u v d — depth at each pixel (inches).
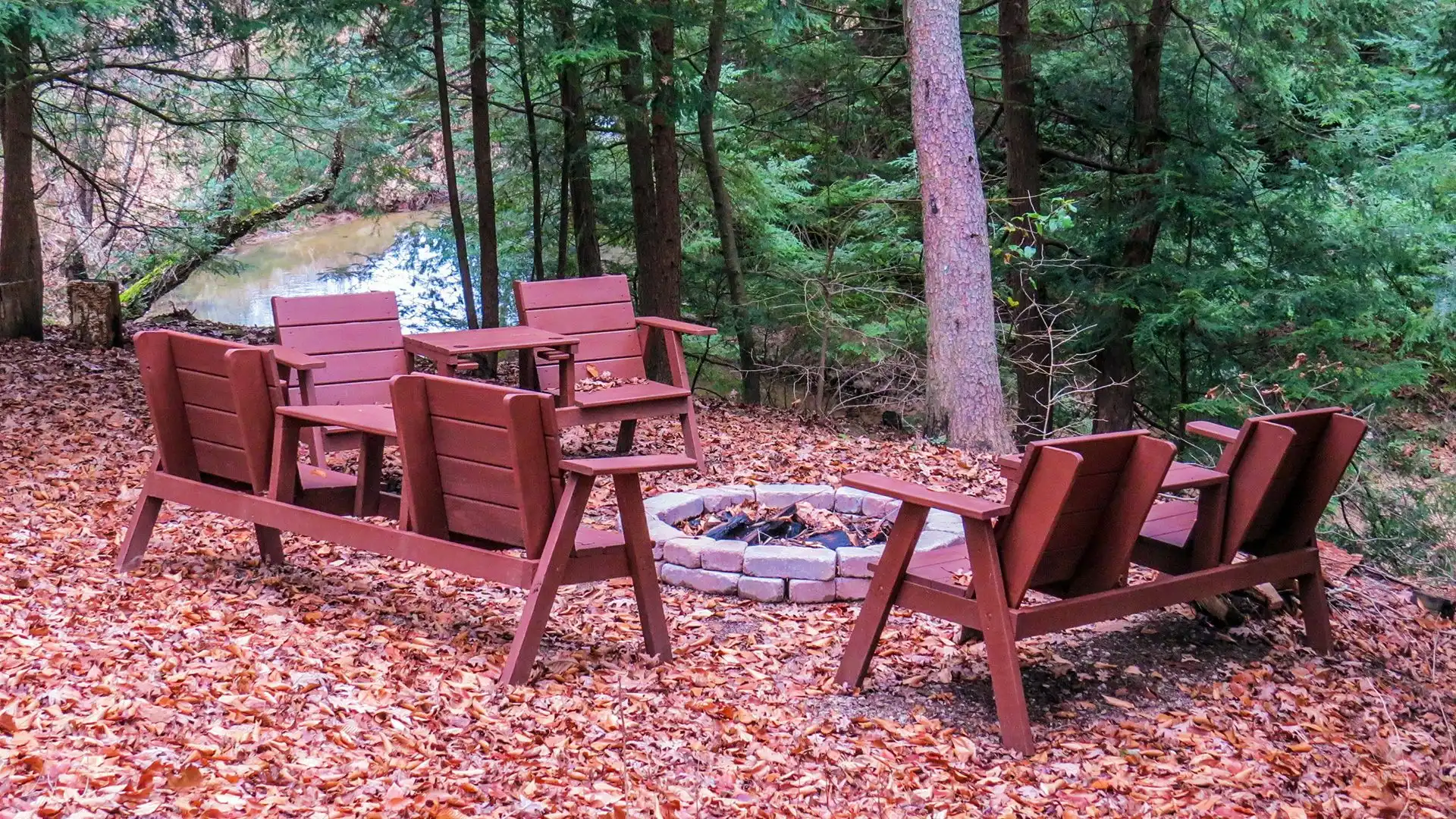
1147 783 122.7
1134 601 145.7
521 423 135.9
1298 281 442.0
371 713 123.0
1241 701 147.6
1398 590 208.1
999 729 135.9
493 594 175.2
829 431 324.5
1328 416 165.8
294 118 539.2
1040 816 115.5
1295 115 494.6
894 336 500.1
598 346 264.1
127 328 458.3
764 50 478.3
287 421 161.0
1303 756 133.1
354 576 177.3
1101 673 154.9
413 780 109.7
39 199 563.8
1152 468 135.9
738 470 260.5
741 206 526.3
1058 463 126.2
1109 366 464.8
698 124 484.7
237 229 637.3
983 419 318.3
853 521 209.8
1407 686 162.1
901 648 161.5
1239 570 160.1
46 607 146.9
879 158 593.9
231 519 204.1
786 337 530.0
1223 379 460.1
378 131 519.8
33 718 111.2
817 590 179.5
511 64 427.2
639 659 150.3
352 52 443.2
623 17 364.5
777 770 121.6
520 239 550.0
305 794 104.5
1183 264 458.0
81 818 94.4
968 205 316.2
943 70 313.3
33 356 364.2
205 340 164.4
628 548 147.8
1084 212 460.4
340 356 228.2
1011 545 132.3
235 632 142.9
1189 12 462.6
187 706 118.6
